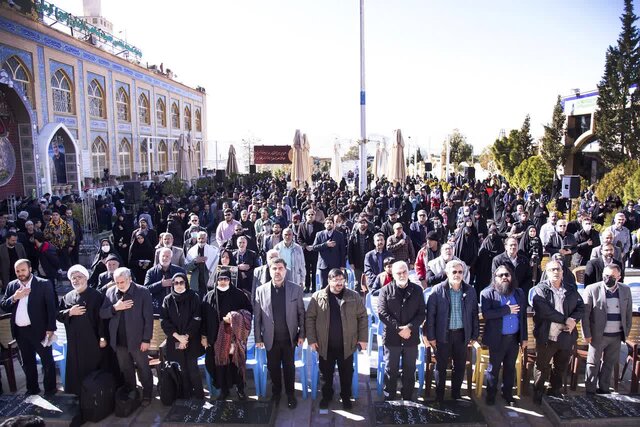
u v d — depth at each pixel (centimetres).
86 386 474
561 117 3050
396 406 478
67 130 2116
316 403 513
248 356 555
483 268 743
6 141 1831
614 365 520
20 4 1884
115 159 2758
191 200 1567
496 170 3784
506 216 1291
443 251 617
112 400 490
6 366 539
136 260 821
